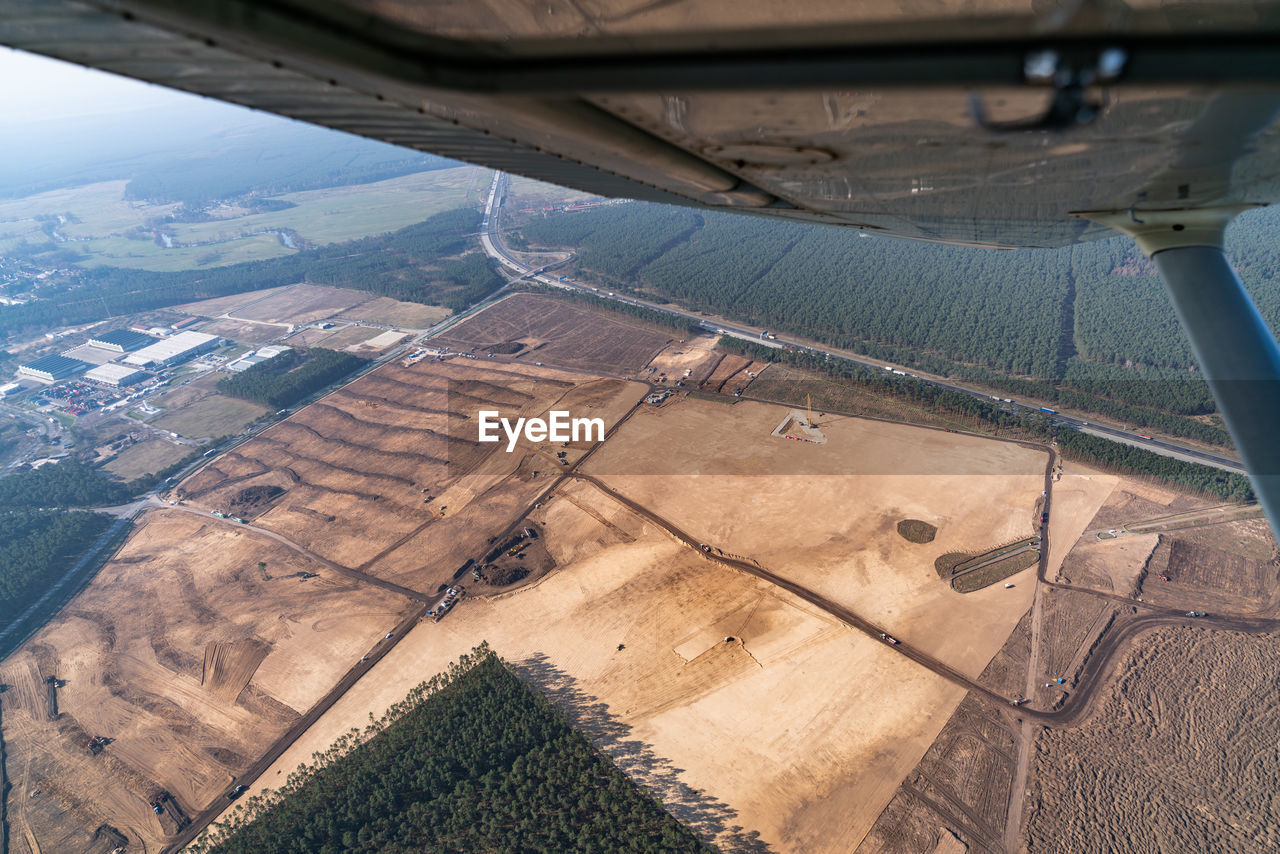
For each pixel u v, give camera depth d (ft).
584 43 21.54
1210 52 19.27
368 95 27.12
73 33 21.20
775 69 20.61
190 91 27.12
